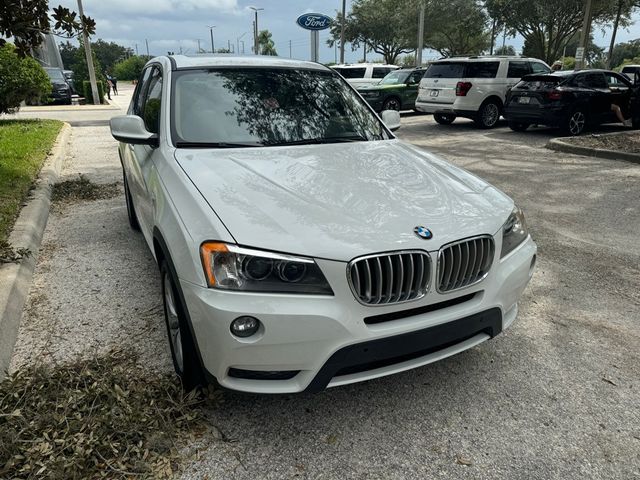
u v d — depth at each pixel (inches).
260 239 89.8
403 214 100.4
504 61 550.3
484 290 104.0
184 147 128.5
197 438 98.5
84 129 599.2
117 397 99.5
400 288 92.4
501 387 116.3
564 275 176.4
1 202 220.7
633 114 509.0
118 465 88.7
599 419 106.3
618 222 232.2
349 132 149.6
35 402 100.8
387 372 96.8
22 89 534.0
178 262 95.7
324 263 88.7
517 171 334.0
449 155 392.5
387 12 1812.3
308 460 94.7
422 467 93.7
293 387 92.1
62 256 187.3
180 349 108.5
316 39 853.8
